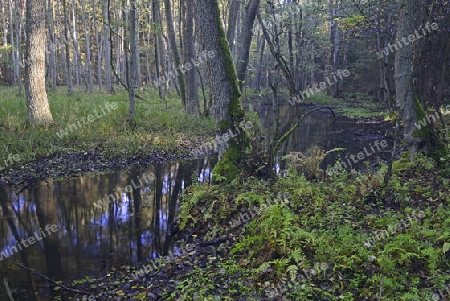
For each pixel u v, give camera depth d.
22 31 42.81
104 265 6.20
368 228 6.32
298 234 5.58
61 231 7.54
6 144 11.80
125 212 8.55
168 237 7.24
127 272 5.95
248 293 4.86
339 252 5.34
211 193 7.92
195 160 13.34
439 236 5.54
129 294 5.23
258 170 8.86
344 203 7.38
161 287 5.35
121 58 42.50
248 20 13.66
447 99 17.73
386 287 4.57
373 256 5.11
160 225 7.81
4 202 8.97
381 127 19.59
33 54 13.52
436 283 4.61
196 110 18.97
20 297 5.25
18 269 6.09
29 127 13.46
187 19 18.27
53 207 8.76
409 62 9.19
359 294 4.66
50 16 24.86
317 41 31.86
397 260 5.10
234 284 5.10
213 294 4.92
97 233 7.45
